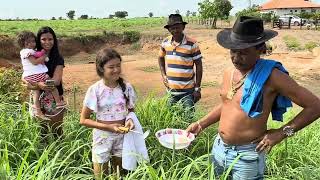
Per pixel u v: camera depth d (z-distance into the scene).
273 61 3.15
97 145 4.24
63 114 5.46
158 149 4.83
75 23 63.09
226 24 60.19
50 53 5.30
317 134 5.70
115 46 36.47
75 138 4.91
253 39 3.04
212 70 20.55
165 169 4.53
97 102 4.16
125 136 4.19
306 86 15.98
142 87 16.09
